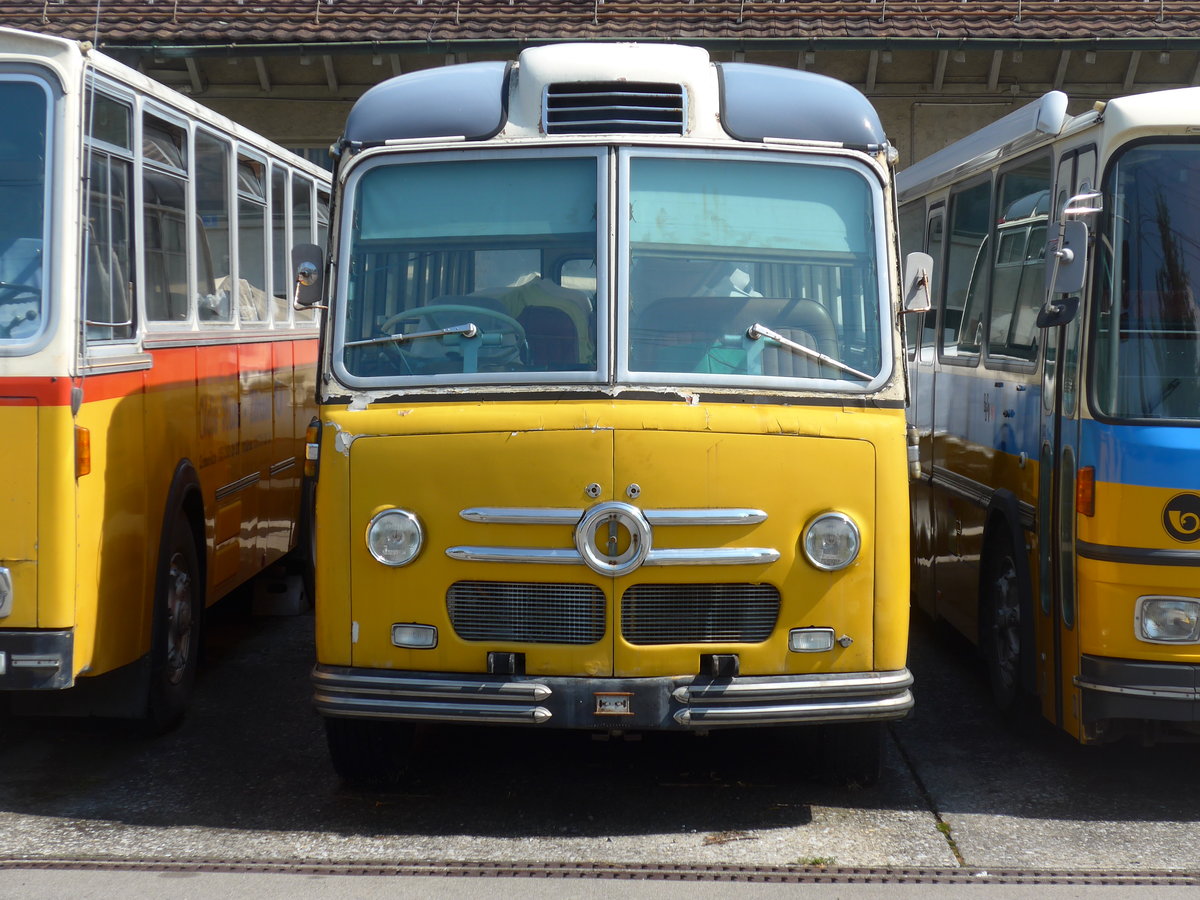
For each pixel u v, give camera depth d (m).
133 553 5.93
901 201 9.85
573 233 5.23
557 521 4.88
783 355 5.14
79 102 5.39
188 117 6.92
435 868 4.79
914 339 9.14
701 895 4.58
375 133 5.36
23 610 5.26
